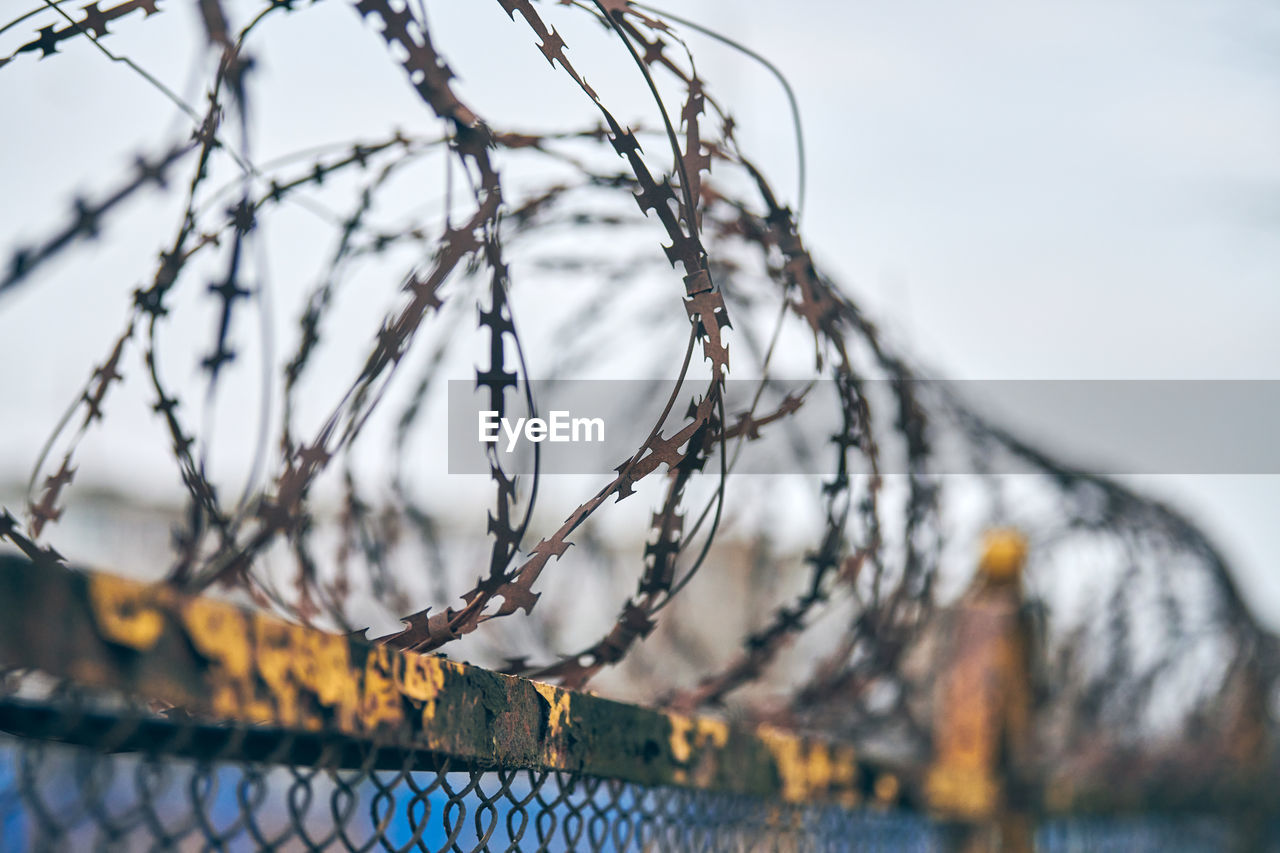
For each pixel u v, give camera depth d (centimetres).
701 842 192
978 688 285
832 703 212
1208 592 384
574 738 137
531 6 118
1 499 157
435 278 115
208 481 134
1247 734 438
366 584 171
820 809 243
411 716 106
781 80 162
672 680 237
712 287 131
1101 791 365
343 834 103
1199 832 487
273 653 89
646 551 137
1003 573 291
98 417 131
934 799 279
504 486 116
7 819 82
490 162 119
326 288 152
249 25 124
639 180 126
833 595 180
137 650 77
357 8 116
